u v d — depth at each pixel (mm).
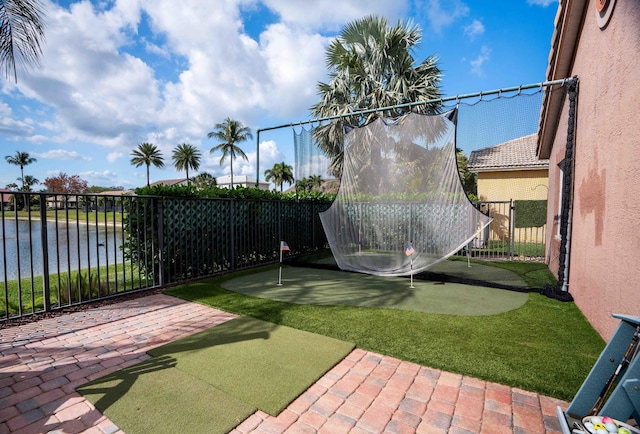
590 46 4250
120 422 2051
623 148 3051
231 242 6910
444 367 2760
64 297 4680
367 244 6617
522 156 11703
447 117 5621
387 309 4324
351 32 11164
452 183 5594
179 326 3748
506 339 3342
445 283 5852
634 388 1653
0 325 3766
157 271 5629
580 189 4578
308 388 2459
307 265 7500
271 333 3502
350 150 6789
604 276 3432
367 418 2115
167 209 5676
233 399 2291
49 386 2482
